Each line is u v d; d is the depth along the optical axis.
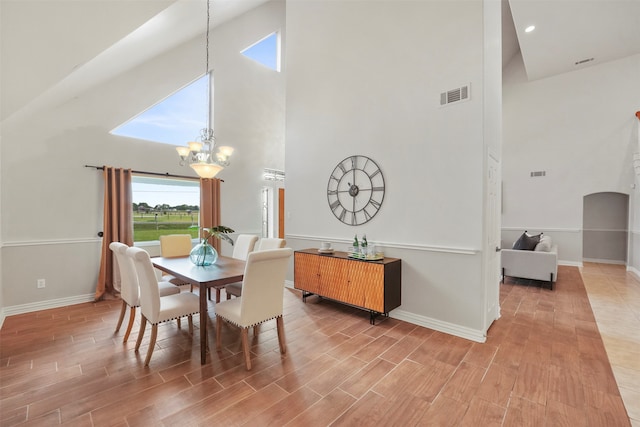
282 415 1.72
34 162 3.54
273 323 3.16
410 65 3.16
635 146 5.84
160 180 4.76
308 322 3.18
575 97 6.39
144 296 2.40
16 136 3.42
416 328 3.02
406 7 3.18
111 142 4.12
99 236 4.02
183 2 3.14
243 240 3.96
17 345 2.61
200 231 4.93
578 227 6.33
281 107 6.64
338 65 3.89
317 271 3.70
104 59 3.11
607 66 6.08
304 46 4.35
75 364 2.29
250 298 2.25
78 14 2.32
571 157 6.43
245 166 5.84
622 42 5.41
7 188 3.37
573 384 2.00
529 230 6.86
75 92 3.64
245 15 5.82
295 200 4.52
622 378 2.06
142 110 4.39
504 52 6.68
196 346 2.62
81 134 3.87
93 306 3.70
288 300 3.96
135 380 2.07
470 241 2.75
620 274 5.52
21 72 2.31
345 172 3.82
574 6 4.46
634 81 5.86
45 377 2.11
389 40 3.34
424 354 2.45
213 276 2.52
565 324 3.07
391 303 3.09
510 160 7.08
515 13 4.65
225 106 5.49
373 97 3.50
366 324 3.12
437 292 2.97
